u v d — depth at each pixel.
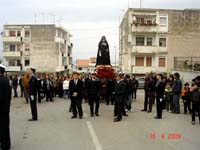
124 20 66.56
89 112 19.28
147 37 60.69
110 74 24.23
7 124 9.80
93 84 17.45
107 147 10.16
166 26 60.59
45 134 12.33
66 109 20.77
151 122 15.55
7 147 9.85
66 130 13.18
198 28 61.00
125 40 64.44
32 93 15.70
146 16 60.72
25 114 18.16
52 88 26.61
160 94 16.81
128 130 13.24
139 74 60.34
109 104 24.36
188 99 18.98
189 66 36.53
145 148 10.07
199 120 15.37
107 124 14.77
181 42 60.88
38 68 74.25
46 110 20.19
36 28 74.12
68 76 30.36
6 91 9.65
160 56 60.44
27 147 10.20
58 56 74.56
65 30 81.75
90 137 11.73
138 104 24.75
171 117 17.50
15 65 74.56
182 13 60.75
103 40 26.19
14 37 73.69
